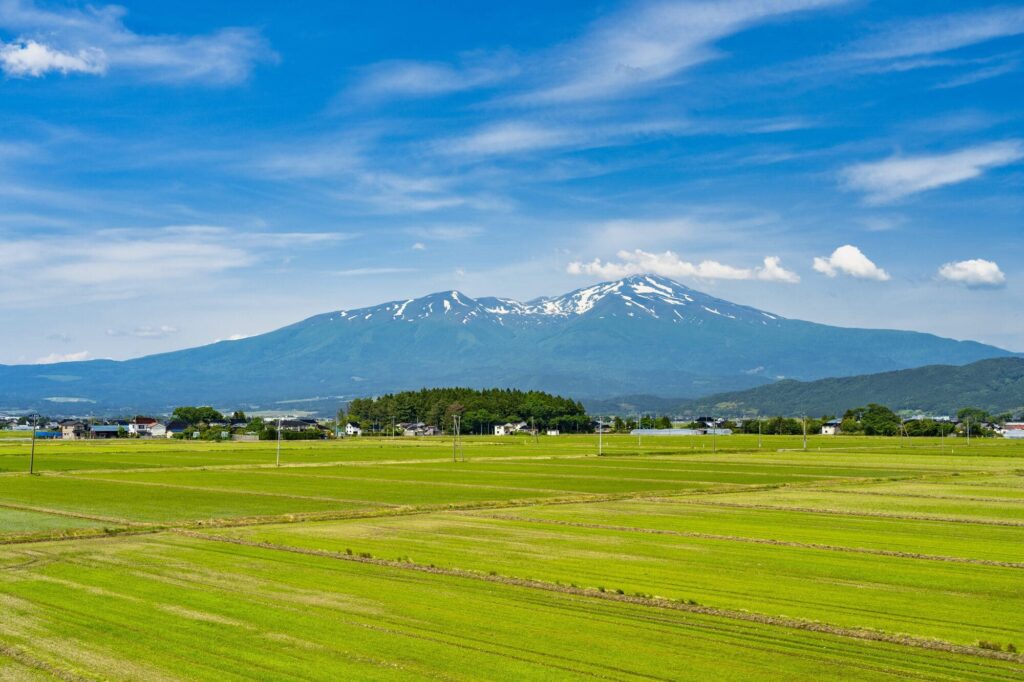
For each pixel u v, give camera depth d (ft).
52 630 117.80
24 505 263.29
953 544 196.34
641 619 125.39
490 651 109.70
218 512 248.73
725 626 122.11
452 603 134.10
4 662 104.58
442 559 171.94
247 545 188.44
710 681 99.66
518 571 159.53
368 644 112.16
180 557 172.55
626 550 184.34
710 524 228.43
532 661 106.01
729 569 163.12
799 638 116.57
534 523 228.63
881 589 146.41
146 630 118.01
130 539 196.65
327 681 98.63
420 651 109.40
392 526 221.46
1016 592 144.97
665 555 178.19
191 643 112.27
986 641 115.55
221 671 101.76
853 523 233.35
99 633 116.57
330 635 116.16
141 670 102.01
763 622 124.57
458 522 230.07
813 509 266.98
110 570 158.51
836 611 130.62
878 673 102.78
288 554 177.17
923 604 135.64
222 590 142.31
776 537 205.05
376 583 148.46
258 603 133.28
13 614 125.80
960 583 152.05
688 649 111.24
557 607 132.16
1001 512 261.85
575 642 113.70
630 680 99.81
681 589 144.66
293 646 111.24
